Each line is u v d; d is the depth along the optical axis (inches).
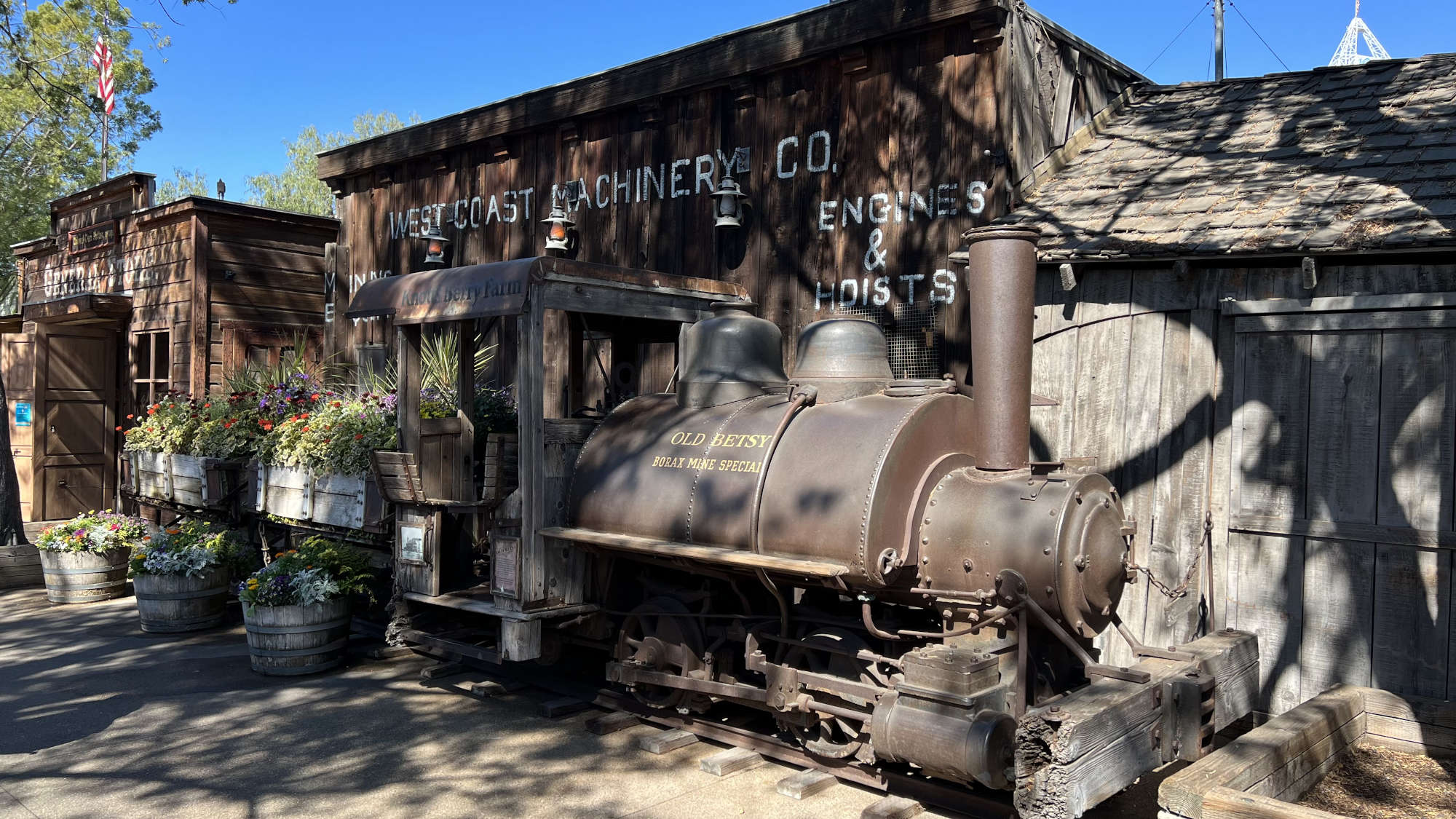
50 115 740.7
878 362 214.7
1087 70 300.4
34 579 406.3
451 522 268.8
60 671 275.4
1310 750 173.5
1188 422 225.0
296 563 274.2
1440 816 162.9
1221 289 221.6
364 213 449.1
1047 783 145.3
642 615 228.5
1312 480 209.5
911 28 269.3
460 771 201.2
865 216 284.0
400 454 251.6
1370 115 246.4
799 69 300.0
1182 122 285.9
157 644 306.3
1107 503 179.8
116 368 536.1
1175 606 225.6
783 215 302.8
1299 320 210.4
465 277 239.5
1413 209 197.0
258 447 334.3
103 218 546.0
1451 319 193.2
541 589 227.3
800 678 195.3
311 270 501.0
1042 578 169.9
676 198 329.7
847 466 184.9
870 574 177.6
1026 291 186.4
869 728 176.9
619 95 339.6
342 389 390.3
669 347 328.5
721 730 216.2
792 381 215.3
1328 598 207.3
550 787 193.0
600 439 237.9
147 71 746.8
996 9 253.1
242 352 467.5
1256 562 216.1
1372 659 201.8
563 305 231.6
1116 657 232.5
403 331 255.0
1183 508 225.1
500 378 374.6
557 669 270.7
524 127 370.0
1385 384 201.5
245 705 244.4
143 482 414.9
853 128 287.6
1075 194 257.4
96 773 199.2
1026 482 179.8
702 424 219.6
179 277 472.1
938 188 268.5
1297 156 238.2
